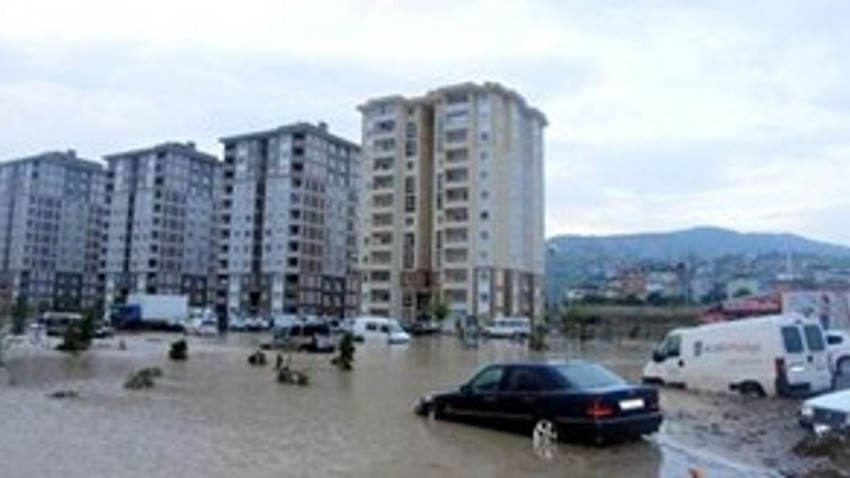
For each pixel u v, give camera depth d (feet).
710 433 56.34
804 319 82.64
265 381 88.58
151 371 88.38
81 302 492.13
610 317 337.72
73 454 40.04
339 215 499.51
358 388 82.64
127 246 524.11
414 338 281.95
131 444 43.60
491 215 386.52
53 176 560.20
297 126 475.31
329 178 492.13
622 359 160.25
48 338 189.16
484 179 389.60
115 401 64.64
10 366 100.42
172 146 522.47
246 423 53.67
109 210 537.65
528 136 422.41
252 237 479.41
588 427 46.52
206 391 75.77
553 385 49.19
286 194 471.21
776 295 185.68
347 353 115.65
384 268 414.21
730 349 83.30
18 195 553.64
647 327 321.52
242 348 174.60
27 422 50.67
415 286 403.75
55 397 65.67
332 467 39.01
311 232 477.77
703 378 85.10
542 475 38.70
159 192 517.14
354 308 473.67
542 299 422.41
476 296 383.24
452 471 38.81
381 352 171.94
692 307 338.13
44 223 553.23
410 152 416.87
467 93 396.37
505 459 42.45
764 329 81.30
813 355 81.41
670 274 525.34
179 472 36.76
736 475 40.68
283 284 465.06
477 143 392.47
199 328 268.82
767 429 58.54
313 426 52.85
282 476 36.68
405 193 416.05
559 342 272.31
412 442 46.98
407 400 70.18
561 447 46.80
